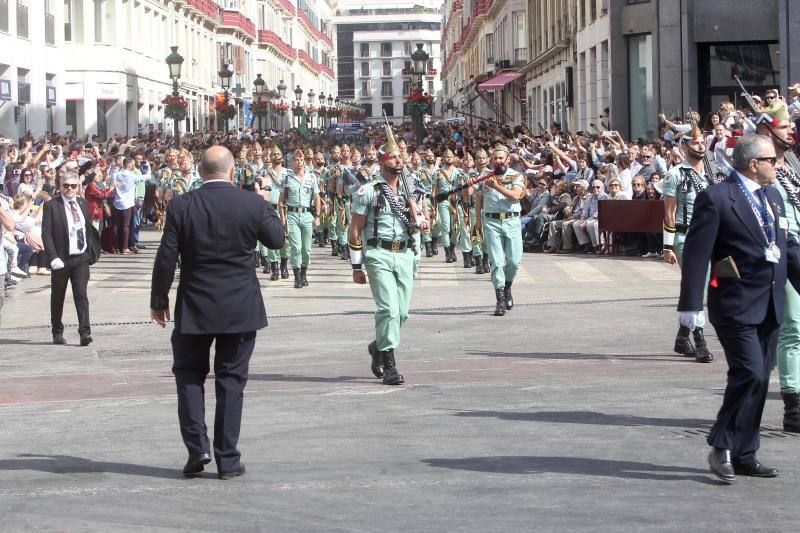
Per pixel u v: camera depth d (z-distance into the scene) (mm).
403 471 8641
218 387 8688
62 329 16500
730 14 39812
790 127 10086
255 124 101500
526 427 10125
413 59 46719
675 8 40531
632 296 20297
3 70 48812
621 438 9617
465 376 12898
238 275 8688
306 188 23547
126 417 11102
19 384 13180
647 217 27250
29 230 25516
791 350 9836
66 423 10875
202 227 8641
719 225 8344
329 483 8328
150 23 70062
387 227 12633
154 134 52844
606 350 14539
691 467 8641
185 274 8703
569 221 29688
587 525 7152
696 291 8344
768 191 8477
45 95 53844
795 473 8445
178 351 8734
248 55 107438
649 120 44844
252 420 10734
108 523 7422
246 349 8758
